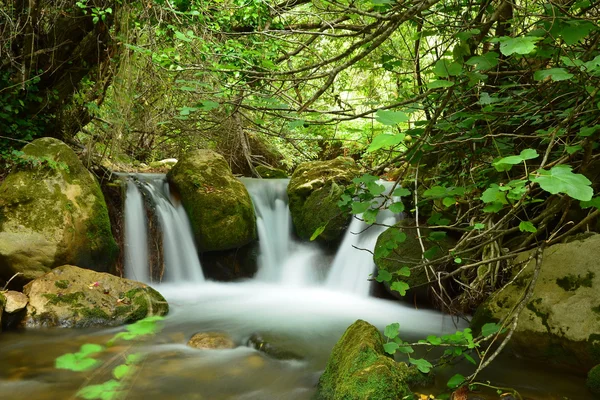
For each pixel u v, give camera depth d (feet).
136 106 25.05
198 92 10.36
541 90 9.69
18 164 18.31
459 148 10.64
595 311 11.71
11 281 16.80
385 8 8.82
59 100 23.30
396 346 9.96
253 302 20.59
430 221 9.33
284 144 43.98
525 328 12.55
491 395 10.68
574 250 12.84
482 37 7.91
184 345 14.51
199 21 16.79
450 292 17.90
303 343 14.82
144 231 22.38
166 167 36.78
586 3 7.62
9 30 20.80
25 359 12.92
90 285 16.55
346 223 24.41
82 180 19.07
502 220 8.59
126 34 20.59
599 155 8.20
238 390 11.57
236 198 24.13
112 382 11.75
